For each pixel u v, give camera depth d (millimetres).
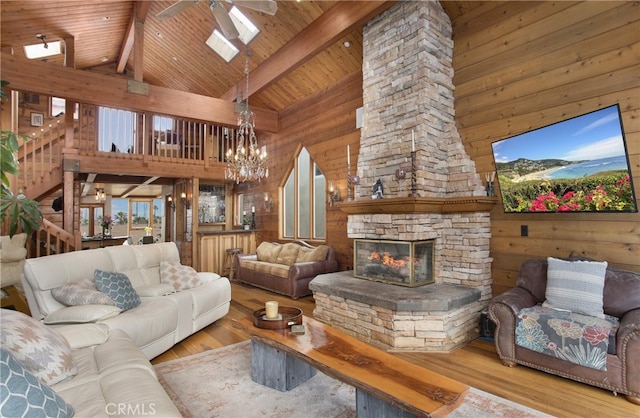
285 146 7348
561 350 2674
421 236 3877
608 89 3057
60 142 7289
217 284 4344
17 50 7375
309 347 2352
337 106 6066
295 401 2453
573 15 3295
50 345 1919
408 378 1902
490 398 2471
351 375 1936
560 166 3260
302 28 5277
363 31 4773
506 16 3793
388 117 4348
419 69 3979
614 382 2459
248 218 8422
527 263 3406
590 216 3188
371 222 4359
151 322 3053
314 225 6746
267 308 2828
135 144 7305
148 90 5738
